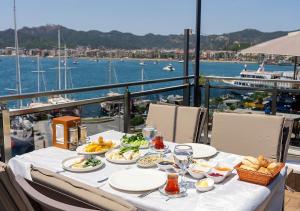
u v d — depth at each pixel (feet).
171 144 7.76
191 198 4.78
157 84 13.97
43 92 9.95
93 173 5.87
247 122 8.15
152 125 8.64
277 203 5.80
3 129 8.95
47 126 9.90
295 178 10.70
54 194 3.65
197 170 5.72
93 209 3.19
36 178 3.76
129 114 12.76
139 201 4.70
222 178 5.34
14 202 3.52
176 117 9.53
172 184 4.96
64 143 7.74
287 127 7.75
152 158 6.46
